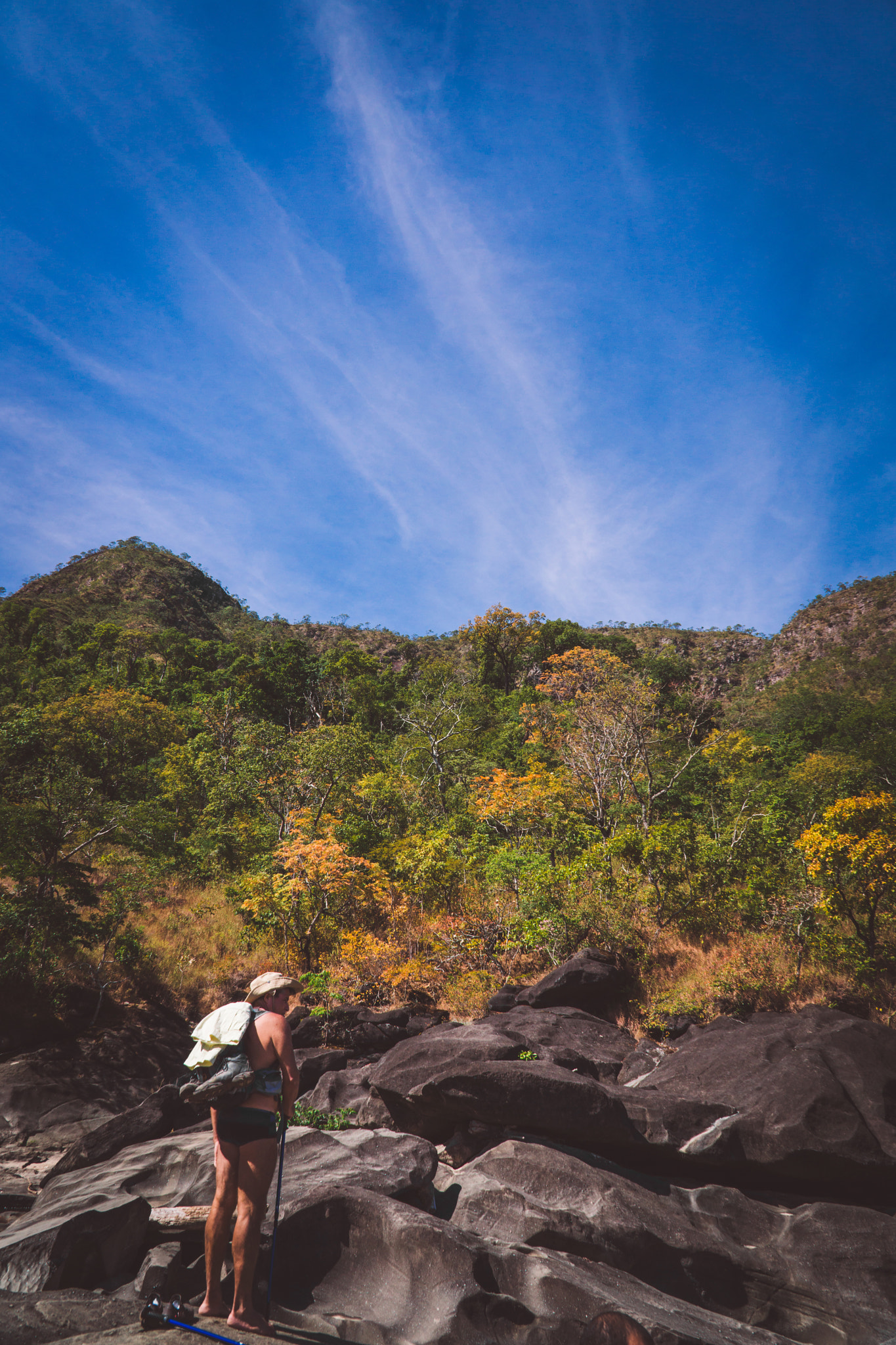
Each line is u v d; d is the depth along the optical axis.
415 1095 7.03
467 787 32.44
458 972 13.76
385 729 64.31
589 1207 5.52
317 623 162.50
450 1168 6.37
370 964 13.80
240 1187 3.13
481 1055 7.58
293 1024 12.03
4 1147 8.80
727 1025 9.76
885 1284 5.41
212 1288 3.12
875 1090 7.00
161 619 147.62
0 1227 5.46
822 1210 5.99
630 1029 11.09
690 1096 7.51
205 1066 3.19
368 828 23.44
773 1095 6.88
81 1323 3.07
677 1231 5.45
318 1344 3.09
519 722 52.62
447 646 142.62
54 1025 11.53
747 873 13.79
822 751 44.34
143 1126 6.66
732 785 29.55
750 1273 5.31
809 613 124.81
